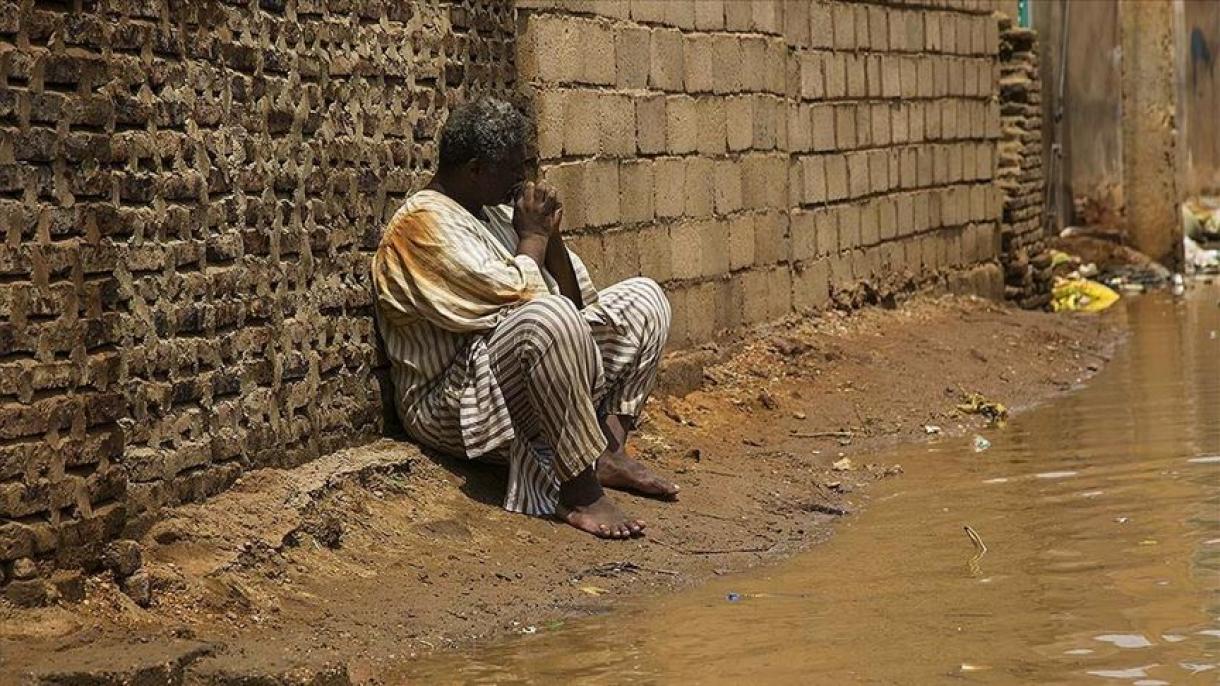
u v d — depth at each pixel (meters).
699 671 5.83
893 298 15.11
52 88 6.14
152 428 6.68
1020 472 9.55
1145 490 8.74
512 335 7.87
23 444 5.85
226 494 7.04
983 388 12.83
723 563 7.68
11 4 5.92
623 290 8.70
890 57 15.17
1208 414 11.23
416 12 8.66
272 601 6.45
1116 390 12.77
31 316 5.93
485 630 6.51
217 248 7.12
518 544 7.62
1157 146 22.69
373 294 8.26
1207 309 18.47
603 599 7.01
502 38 9.44
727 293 12.13
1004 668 5.69
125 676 5.29
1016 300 18.00
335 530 7.11
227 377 7.15
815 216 13.71
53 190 6.09
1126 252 22.73
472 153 8.20
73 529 6.03
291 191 7.66
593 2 10.38
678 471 9.20
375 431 8.25
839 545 7.97
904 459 10.24
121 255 6.52
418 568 7.11
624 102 10.73
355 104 8.16
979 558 7.45
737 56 12.31
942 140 16.36
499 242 8.52
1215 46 29.36
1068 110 22.95
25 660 5.39
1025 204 18.22
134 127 6.61
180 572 6.38
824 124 13.86
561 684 5.74
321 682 5.62
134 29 6.61
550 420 7.84
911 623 6.36
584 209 10.26
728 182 12.17
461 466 8.26
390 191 8.45
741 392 11.46
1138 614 6.30
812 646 6.10
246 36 7.34
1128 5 22.83
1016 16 18.78
